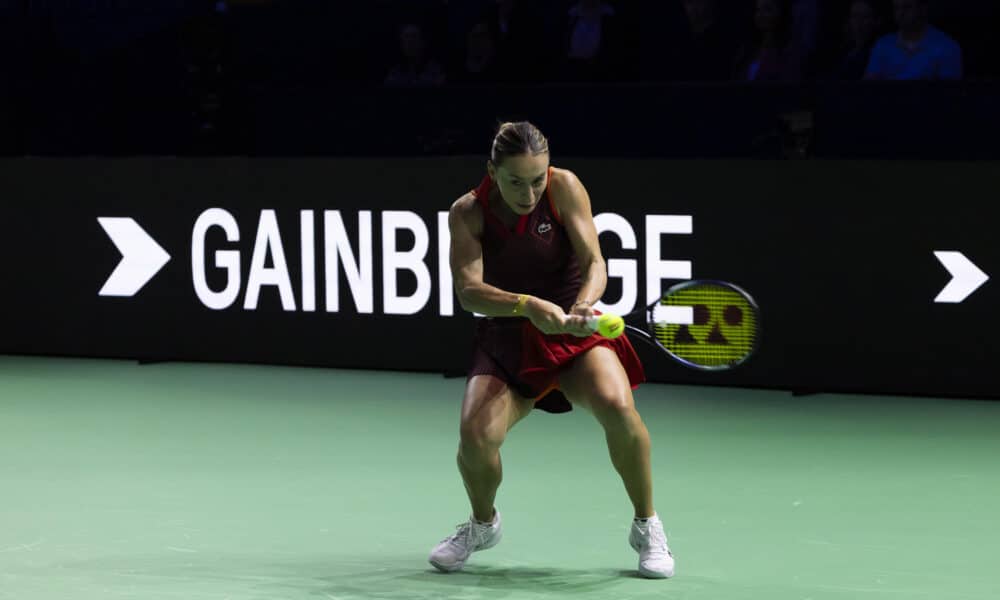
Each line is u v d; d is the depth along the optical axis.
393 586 9.30
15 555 10.14
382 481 12.25
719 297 9.55
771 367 15.72
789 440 13.60
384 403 15.53
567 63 20.47
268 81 23.48
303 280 17.31
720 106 18.14
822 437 13.70
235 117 20.78
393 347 17.06
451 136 19.16
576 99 18.86
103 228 18.17
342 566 9.79
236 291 17.66
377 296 17.03
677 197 15.66
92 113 22.84
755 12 20.17
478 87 19.36
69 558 10.05
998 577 9.37
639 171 15.75
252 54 23.48
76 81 22.89
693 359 9.69
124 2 23.98
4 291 18.77
